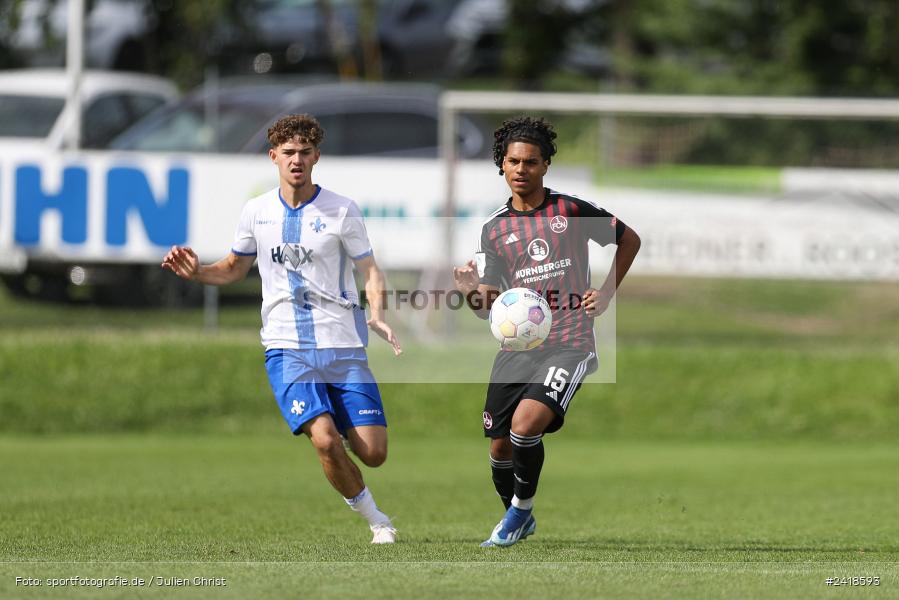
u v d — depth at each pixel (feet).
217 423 183.73
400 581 66.80
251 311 208.95
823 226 192.13
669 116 217.56
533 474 82.02
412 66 336.29
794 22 305.32
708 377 193.88
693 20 315.99
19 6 266.16
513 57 337.52
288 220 81.82
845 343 205.98
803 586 67.15
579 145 227.40
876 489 132.46
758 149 216.54
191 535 92.89
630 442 179.42
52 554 81.25
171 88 260.83
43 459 153.58
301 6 330.34
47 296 212.23
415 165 195.93
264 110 224.94
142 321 207.72
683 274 193.98
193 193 194.90
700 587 66.18
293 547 84.58
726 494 127.95
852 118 196.95
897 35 301.02
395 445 173.06
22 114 232.12
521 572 70.18
